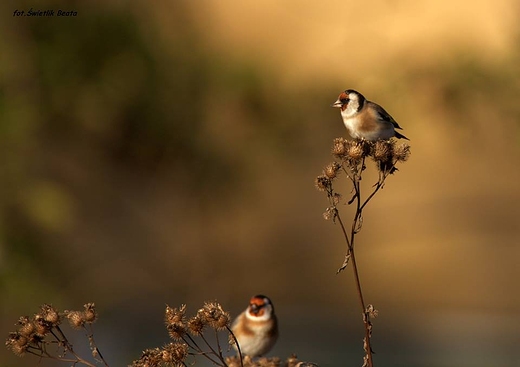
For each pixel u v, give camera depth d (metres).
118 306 17.95
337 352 15.84
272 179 19.50
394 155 5.96
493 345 16.17
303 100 17.22
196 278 19.59
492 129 15.12
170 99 16.58
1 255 14.06
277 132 17.56
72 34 15.30
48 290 14.62
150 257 19.19
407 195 22.20
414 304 19.28
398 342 16.61
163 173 18.45
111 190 17.92
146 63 16.11
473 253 21.09
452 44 15.16
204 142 17.75
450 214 21.67
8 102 14.76
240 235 20.25
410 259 21.33
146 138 17.00
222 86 16.81
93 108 15.88
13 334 5.81
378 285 20.72
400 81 15.57
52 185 15.23
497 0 14.92
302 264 20.81
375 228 21.88
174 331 5.64
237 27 17.22
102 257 18.00
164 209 19.23
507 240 21.16
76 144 16.34
